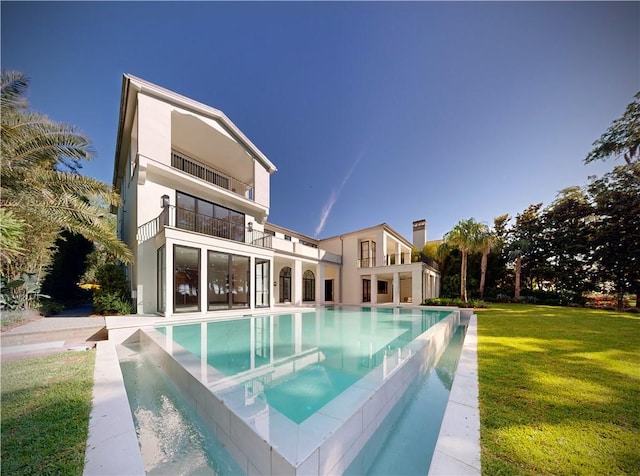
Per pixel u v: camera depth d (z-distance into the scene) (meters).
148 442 2.86
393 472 2.41
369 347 6.37
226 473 2.43
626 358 5.15
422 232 27.84
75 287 15.12
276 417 2.46
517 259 23.47
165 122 11.07
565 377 4.06
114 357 5.19
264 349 6.16
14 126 6.45
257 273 13.57
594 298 20.86
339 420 2.39
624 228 18.91
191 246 10.30
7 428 2.55
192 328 8.41
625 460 2.14
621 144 16.66
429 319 11.50
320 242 23.73
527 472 1.99
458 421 2.73
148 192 10.85
